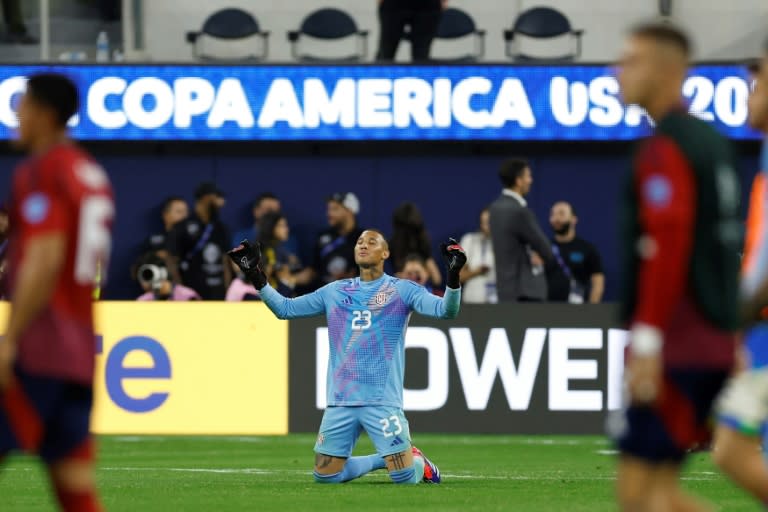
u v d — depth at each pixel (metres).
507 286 45.16
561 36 59.94
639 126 57.19
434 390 44.69
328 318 31.59
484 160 60.03
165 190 60.19
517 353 44.72
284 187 60.38
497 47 60.16
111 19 60.56
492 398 44.62
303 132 57.66
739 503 26.91
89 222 15.83
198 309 45.38
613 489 30.12
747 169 57.50
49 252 15.44
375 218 60.34
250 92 57.62
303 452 42.12
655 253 14.07
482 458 40.25
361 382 31.03
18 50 59.72
